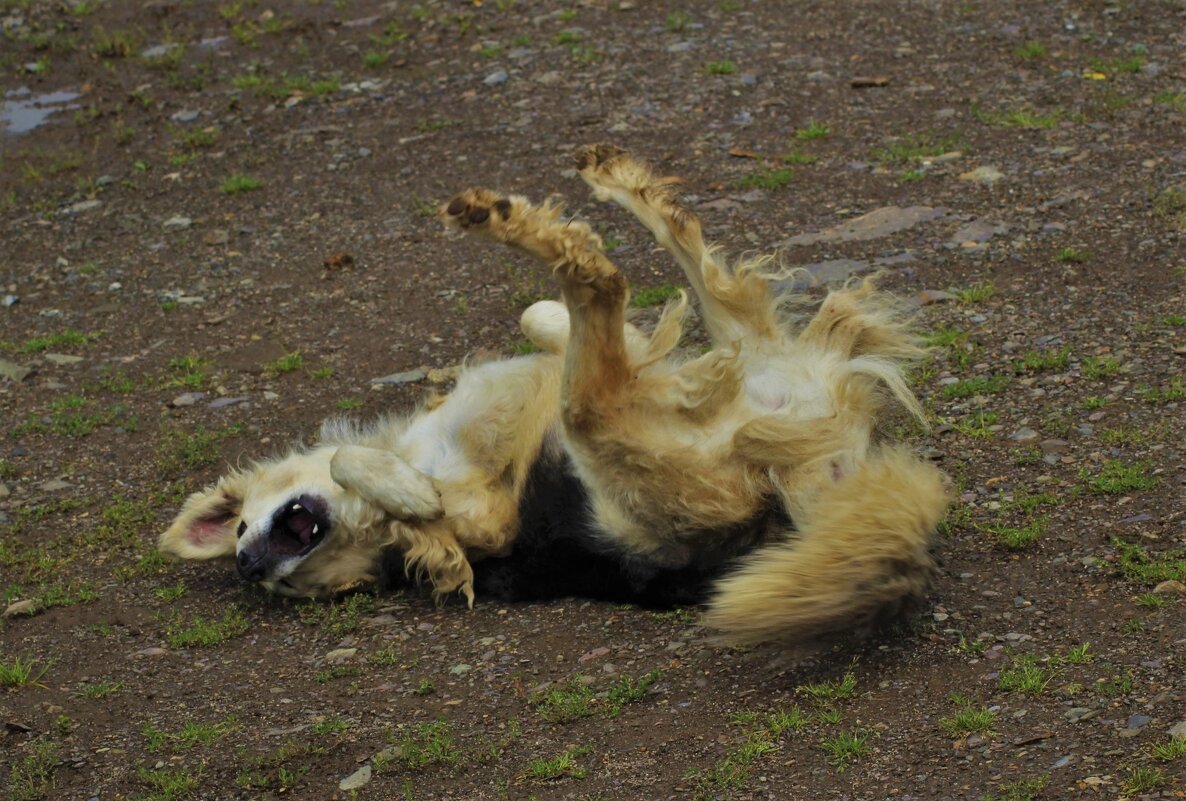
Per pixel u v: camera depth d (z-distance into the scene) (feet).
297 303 85.61
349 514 55.31
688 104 105.81
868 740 38.65
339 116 113.80
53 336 84.28
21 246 98.78
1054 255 75.51
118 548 61.05
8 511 64.80
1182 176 83.15
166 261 93.86
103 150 113.29
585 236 48.78
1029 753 36.63
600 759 40.40
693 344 72.08
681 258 57.06
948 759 37.06
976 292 71.56
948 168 89.35
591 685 45.11
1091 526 49.57
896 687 41.42
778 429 47.91
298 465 57.72
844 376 51.31
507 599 54.39
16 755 44.78
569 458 52.60
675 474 48.55
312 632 53.01
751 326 53.62
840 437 48.78
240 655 51.37
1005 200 83.61
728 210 87.76
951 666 42.09
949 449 57.72
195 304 87.10
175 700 47.88
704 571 50.26
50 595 56.49
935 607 45.73
